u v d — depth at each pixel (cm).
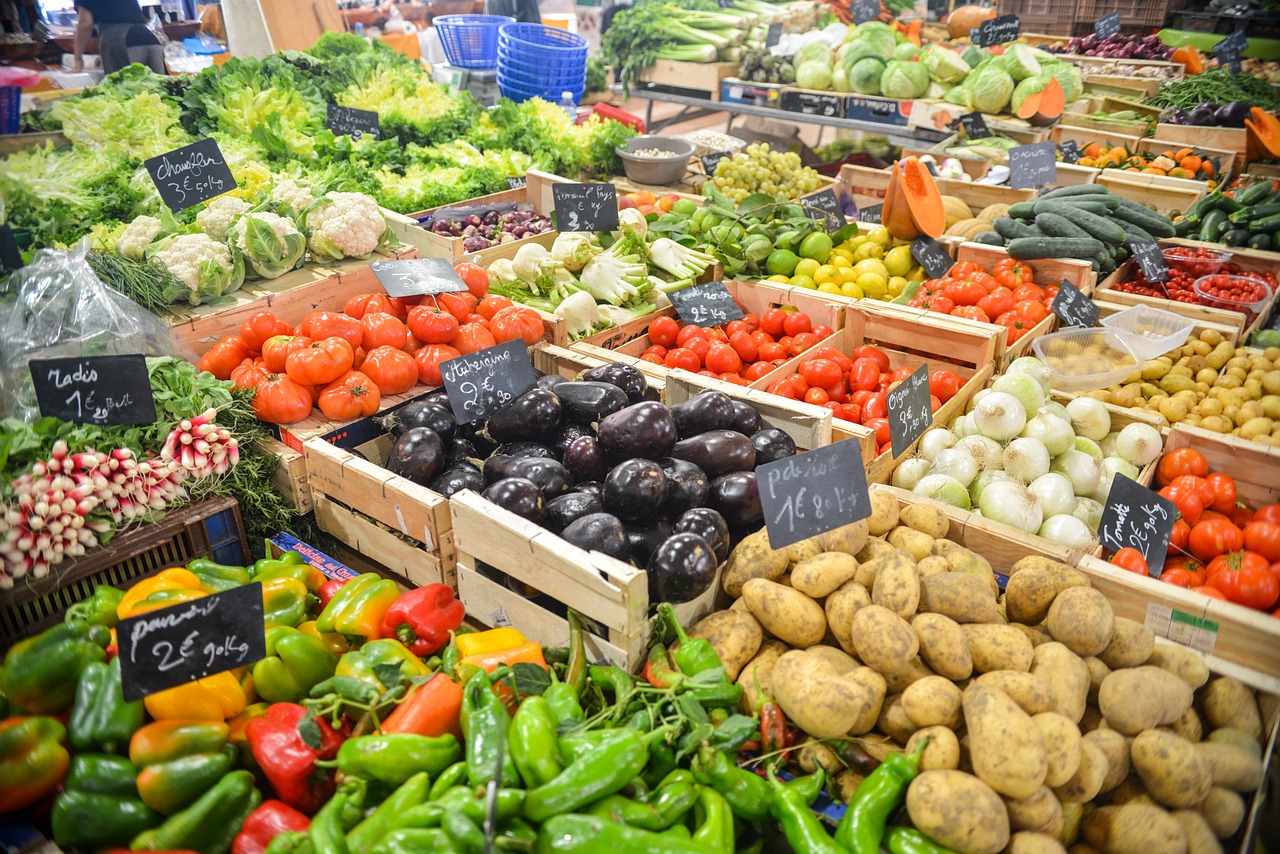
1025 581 259
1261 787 229
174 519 290
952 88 817
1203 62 916
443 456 307
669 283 483
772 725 226
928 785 200
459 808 185
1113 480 314
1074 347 443
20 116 534
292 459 326
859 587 245
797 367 423
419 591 261
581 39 819
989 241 546
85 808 204
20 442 269
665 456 295
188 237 379
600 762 194
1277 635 245
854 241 545
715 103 891
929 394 344
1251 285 503
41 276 321
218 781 212
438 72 870
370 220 423
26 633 266
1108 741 222
